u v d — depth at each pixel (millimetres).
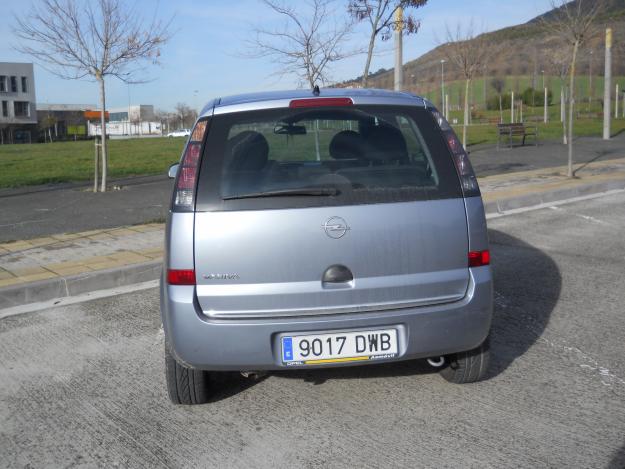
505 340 4664
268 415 3623
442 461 3051
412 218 3225
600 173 13750
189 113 101938
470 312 3297
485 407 3598
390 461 3076
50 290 6133
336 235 3162
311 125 3416
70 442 3410
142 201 11836
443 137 3430
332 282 3189
